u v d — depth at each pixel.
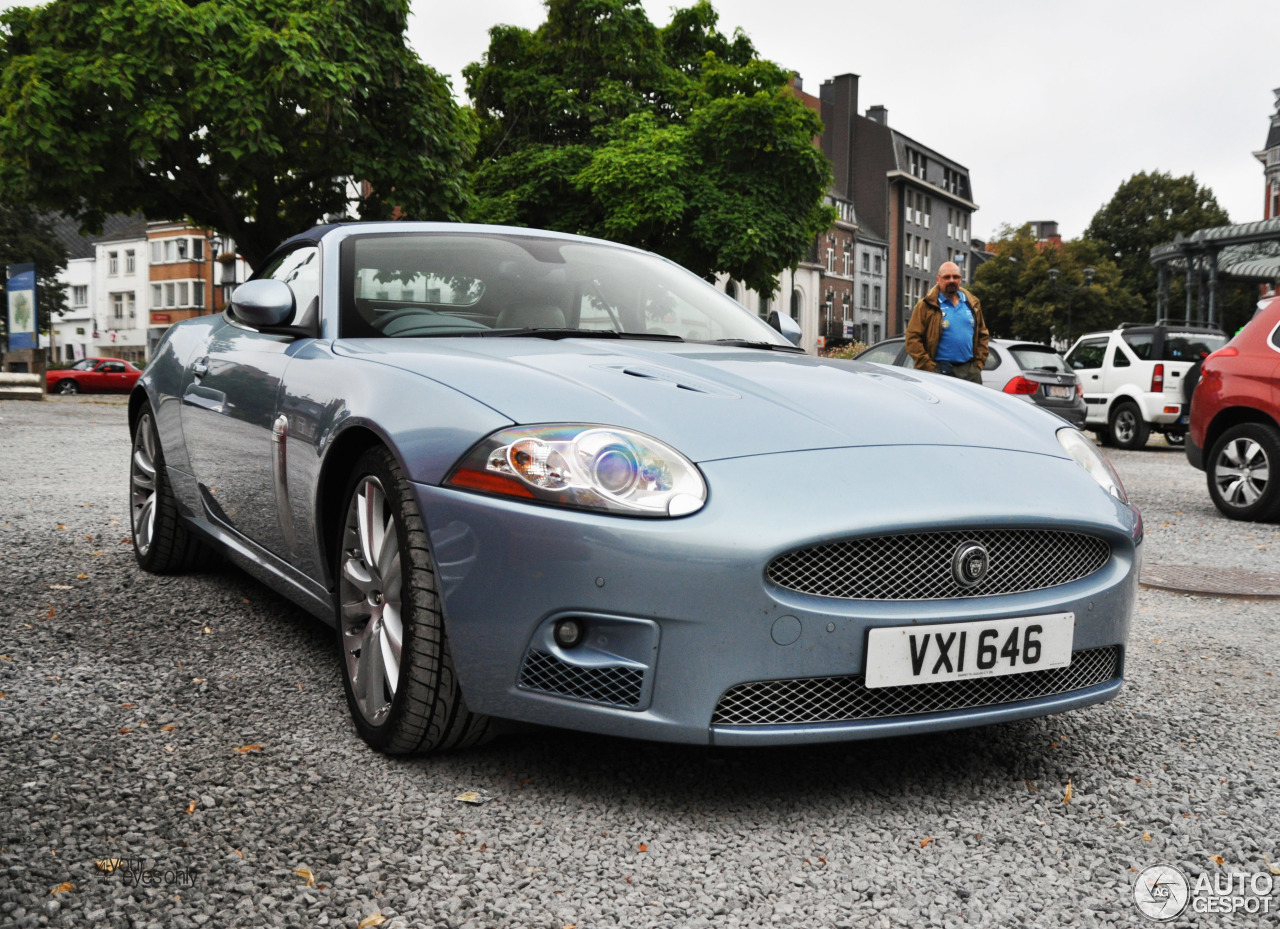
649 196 25.55
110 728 2.63
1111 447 16.88
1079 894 1.97
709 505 2.14
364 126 19.34
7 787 2.26
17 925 1.72
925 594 2.26
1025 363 12.89
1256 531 7.23
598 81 28.75
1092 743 2.81
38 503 6.37
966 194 82.56
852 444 2.37
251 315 3.20
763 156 26.77
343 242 3.42
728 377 2.68
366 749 2.55
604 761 2.51
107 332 76.06
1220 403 7.86
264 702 2.86
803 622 2.14
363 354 2.85
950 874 2.04
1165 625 4.31
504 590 2.19
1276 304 7.86
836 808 2.32
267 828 2.11
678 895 1.91
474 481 2.24
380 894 1.87
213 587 4.18
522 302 3.39
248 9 18.28
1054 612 2.37
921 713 2.28
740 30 31.22
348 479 2.72
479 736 2.44
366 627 2.60
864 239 68.88
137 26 17.38
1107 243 67.00
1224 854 2.16
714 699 2.12
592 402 2.36
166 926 1.74
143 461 4.49
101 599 3.95
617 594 2.11
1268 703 3.24
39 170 18.09
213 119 17.62
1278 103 56.12
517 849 2.06
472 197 21.36
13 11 18.23
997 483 2.38
